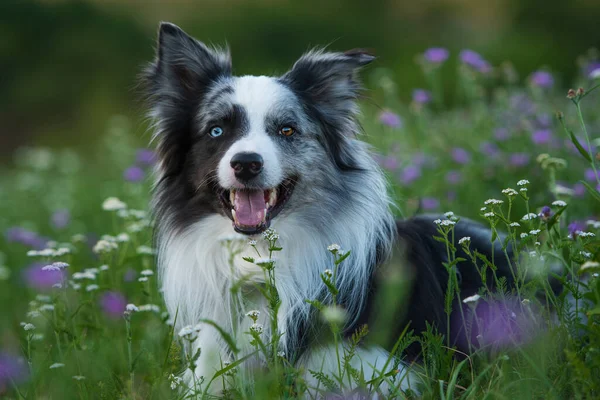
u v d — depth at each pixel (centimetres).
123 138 1777
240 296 718
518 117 1298
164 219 798
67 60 4072
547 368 593
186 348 769
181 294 777
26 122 3741
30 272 824
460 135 1366
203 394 591
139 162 1334
